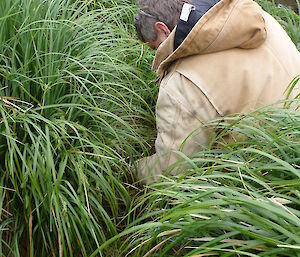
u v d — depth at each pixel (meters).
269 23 2.42
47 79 2.39
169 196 1.89
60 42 2.52
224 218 1.60
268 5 3.95
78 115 2.47
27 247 2.25
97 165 2.26
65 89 2.52
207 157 2.09
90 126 2.52
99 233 2.14
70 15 2.78
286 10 3.92
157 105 2.34
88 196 2.24
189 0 2.28
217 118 2.15
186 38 2.15
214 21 2.14
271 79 2.23
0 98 2.22
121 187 2.30
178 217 1.61
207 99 2.19
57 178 2.21
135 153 2.65
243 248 1.50
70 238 2.08
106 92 2.66
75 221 2.20
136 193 2.46
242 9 2.16
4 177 2.24
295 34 3.58
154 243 2.04
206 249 1.51
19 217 2.26
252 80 2.20
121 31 3.07
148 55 3.13
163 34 2.42
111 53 2.75
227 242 1.60
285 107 2.06
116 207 2.29
